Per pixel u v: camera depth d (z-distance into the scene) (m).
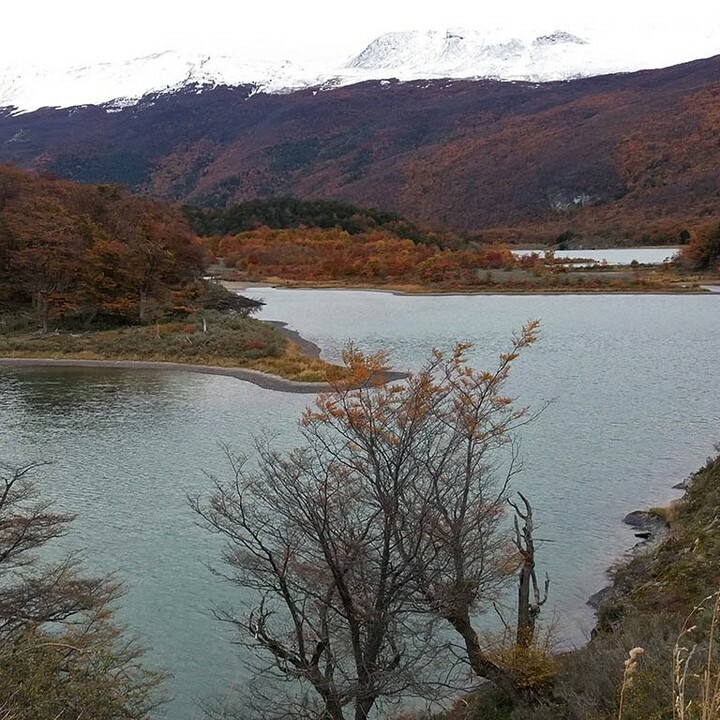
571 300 95.06
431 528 11.71
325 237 169.62
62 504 25.11
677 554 17.19
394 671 11.97
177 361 55.47
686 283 105.25
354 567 11.76
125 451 31.97
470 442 12.86
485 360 50.69
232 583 19.02
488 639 13.02
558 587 17.84
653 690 8.34
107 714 10.38
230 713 13.42
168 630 17.02
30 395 45.34
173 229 85.12
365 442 12.18
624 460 27.33
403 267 133.88
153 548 21.34
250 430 35.09
